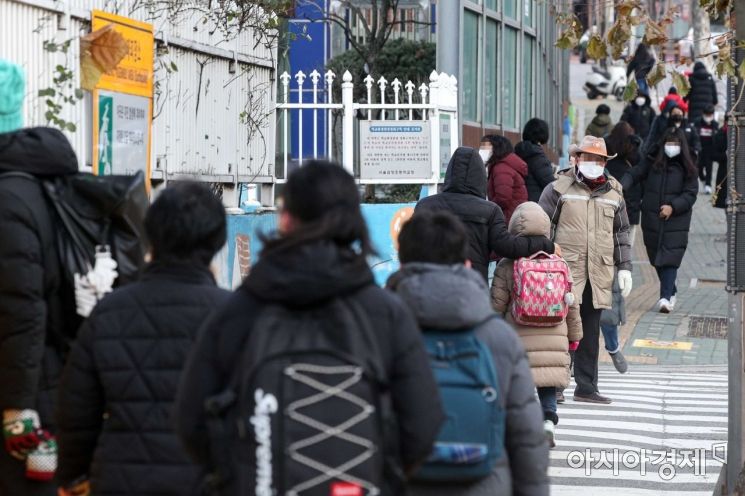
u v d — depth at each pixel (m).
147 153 20.19
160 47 21.12
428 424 8.67
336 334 8.52
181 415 8.84
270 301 8.64
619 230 26.28
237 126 25.11
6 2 16.11
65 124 16.97
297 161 32.38
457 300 10.53
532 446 10.69
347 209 8.83
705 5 19.12
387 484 8.48
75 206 12.19
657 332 37.62
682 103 53.50
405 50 44.41
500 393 10.49
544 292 20.92
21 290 11.66
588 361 27.12
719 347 35.84
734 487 18.48
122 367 10.16
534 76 55.88
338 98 43.56
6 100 13.76
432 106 32.22
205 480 8.84
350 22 47.84
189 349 10.16
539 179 33.31
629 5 19.56
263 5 25.84
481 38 44.03
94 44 18.12
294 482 8.20
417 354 8.75
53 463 11.83
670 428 24.95
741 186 18.50
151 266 10.45
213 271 10.91
